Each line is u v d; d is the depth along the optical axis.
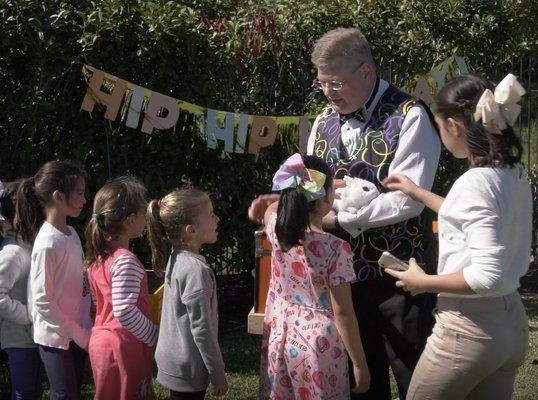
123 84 4.39
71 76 4.64
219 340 5.01
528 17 6.30
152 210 3.22
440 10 5.75
